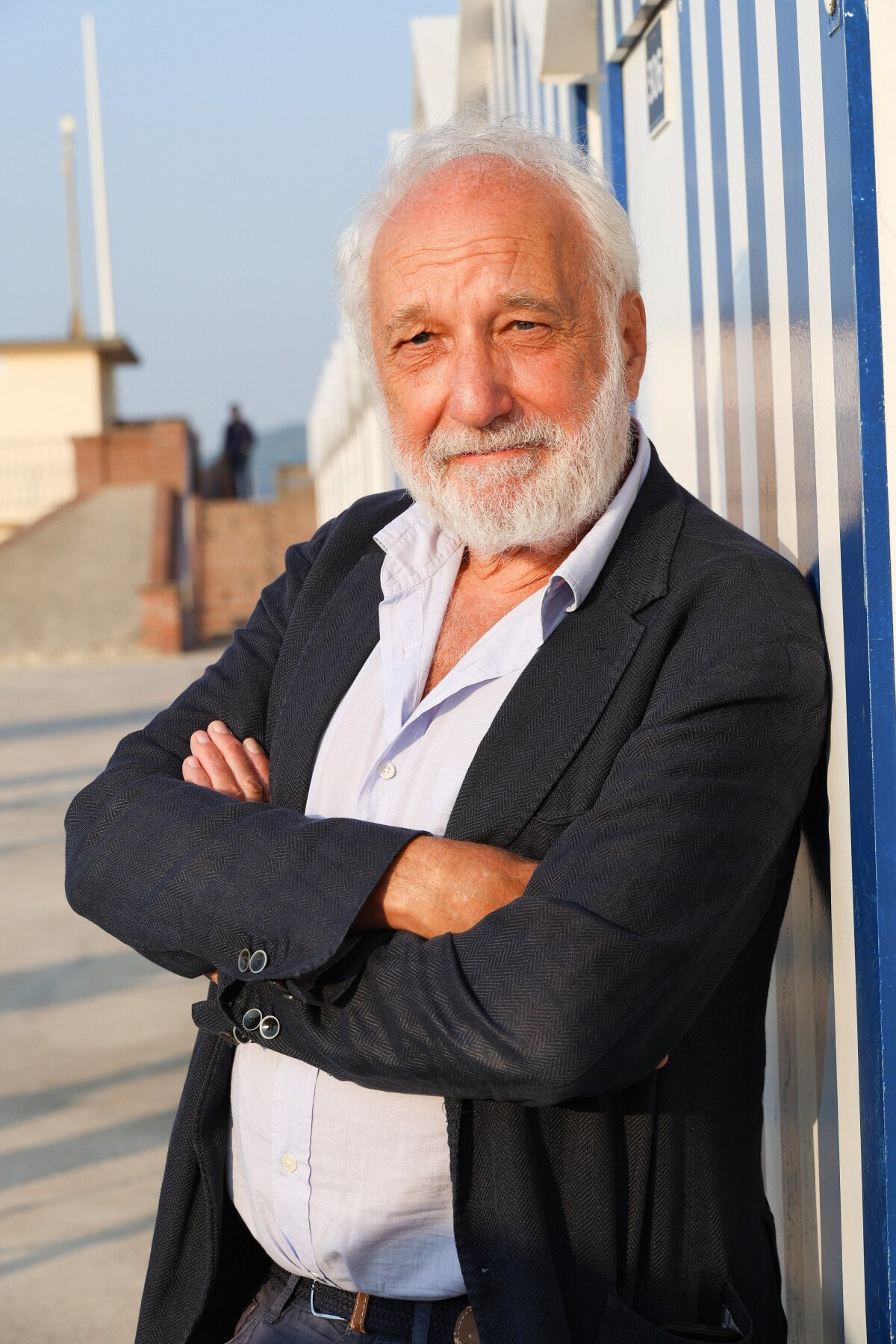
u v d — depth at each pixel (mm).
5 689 14203
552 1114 1428
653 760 1416
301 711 1726
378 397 1728
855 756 1438
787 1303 1842
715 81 1908
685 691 1446
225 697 1865
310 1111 1536
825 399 1489
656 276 2367
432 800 1562
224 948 1482
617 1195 1448
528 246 1558
